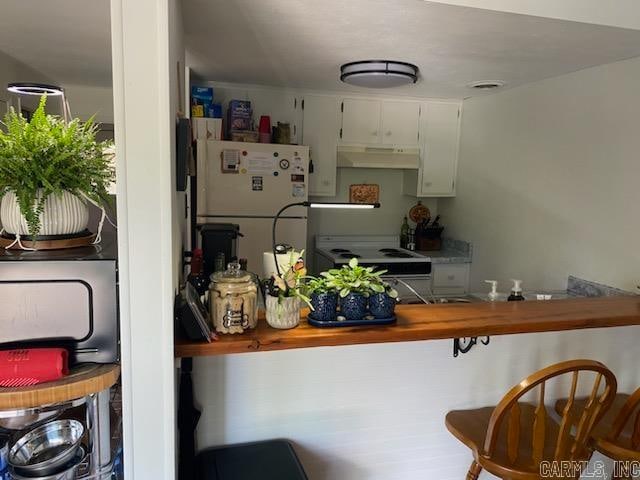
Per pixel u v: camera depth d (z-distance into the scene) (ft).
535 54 7.93
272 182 10.91
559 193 9.61
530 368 6.47
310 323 4.88
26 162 4.02
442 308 5.79
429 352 5.99
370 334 4.70
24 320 3.90
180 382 4.86
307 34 7.08
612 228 8.35
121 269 3.83
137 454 4.09
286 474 4.76
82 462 4.31
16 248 4.27
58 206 4.31
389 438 6.00
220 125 10.79
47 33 7.74
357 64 8.91
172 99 4.09
